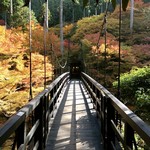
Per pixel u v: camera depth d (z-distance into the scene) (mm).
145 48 15938
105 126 3635
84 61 21859
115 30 21859
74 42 28016
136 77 7805
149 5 26219
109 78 13562
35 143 3186
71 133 4645
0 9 21328
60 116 6098
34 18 23484
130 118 1861
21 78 8188
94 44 19344
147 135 1417
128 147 2014
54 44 21203
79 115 6223
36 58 10195
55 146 3934
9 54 9461
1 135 1426
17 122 1817
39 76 9164
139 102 6746
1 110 6879
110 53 14664
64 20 40969
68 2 41094
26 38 12328
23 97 7238
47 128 4297
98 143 4078
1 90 7484
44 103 3865
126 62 14195
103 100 3910
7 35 11508
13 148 2090
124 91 8016
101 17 27938
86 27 27578
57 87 8023
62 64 21891
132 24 21766
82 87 14625
